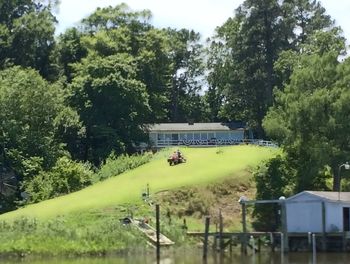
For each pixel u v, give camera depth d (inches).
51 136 3986.2
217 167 3243.1
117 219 2610.7
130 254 2299.5
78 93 4325.8
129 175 3341.5
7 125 3772.1
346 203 2517.2
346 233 2400.3
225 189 3009.4
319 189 3038.9
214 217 2842.0
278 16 4872.0
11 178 3661.4
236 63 4975.4
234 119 5787.4
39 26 4955.7
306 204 2529.5
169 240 2460.6
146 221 2600.9
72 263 2025.1
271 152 3457.2
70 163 3474.4
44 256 2209.6
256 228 2797.7
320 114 2947.8
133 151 4429.1
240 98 5088.6
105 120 4303.6
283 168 2982.3
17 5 5231.3
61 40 5142.7
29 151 3784.5
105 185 3216.0
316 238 2432.3
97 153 4195.4
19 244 2239.2
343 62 3068.4
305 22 5132.9
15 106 3870.6
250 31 4845.0
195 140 5236.2
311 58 3107.8
